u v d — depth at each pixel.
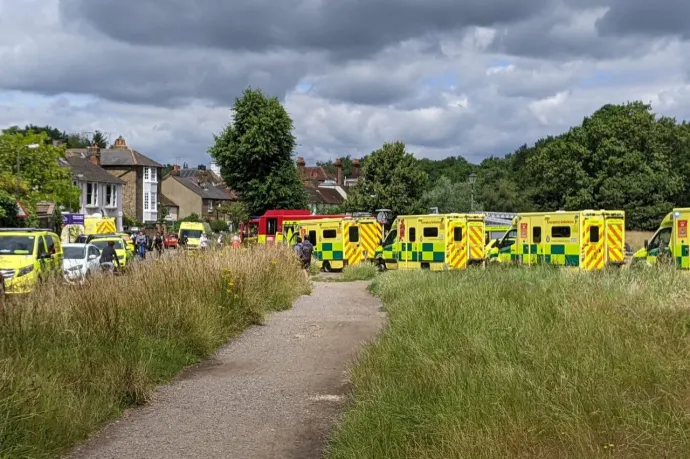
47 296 9.52
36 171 47.25
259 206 52.09
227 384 8.48
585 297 9.15
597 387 5.59
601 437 4.90
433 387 6.36
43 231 19.58
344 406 7.32
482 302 10.12
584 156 55.69
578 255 25.69
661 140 56.75
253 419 7.00
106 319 9.18
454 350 7.48
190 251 15.17
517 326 8.09
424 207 52.94
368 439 5.61
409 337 8.50
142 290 10.78
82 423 6.45
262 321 13.53
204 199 100.94
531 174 61.69
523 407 5.42
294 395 7.93
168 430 6.65
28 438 5.71
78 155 85.12
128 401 7.52
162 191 98.75
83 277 10.66
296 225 36.81
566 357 6.48
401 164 52.09
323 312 15.45
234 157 51.66
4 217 34.81
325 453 5.91
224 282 13.16
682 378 5.83
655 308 8.21
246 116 51.56
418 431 5.52
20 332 8.07
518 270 15.29
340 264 34.59
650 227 53.47
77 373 7.42
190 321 10.31
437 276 17.42
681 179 56.41
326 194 114.00
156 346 9.22
